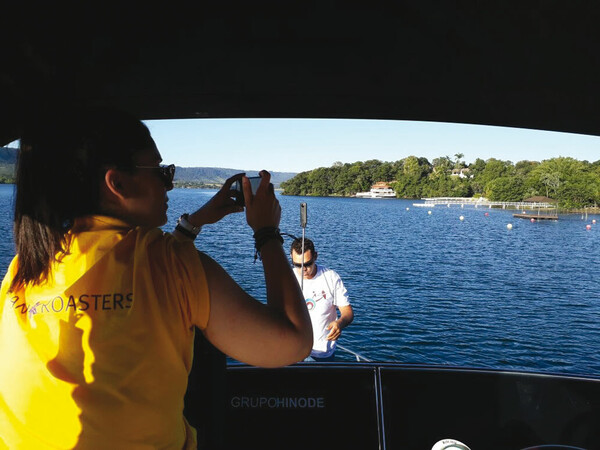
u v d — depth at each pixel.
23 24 1.51
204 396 1.16
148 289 0.71
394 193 164.12
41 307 0.72
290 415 2.02
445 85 2.14
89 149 0.75
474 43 1.87
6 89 1.54
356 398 2.03
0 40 1.48
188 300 0.73
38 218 0.74
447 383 2.03
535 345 13.09
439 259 29.55
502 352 12.52
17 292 0.77
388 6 1.77
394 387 2.04
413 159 170.00
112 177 0.75
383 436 2.00
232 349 0.76
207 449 1.17
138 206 0.79
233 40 1.92
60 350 0.69
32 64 1.58
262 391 2.02
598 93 2.01
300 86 2.19
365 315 15.30
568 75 1.94
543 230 58.56
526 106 2.25
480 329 14.28
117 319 0.69
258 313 0.75
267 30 1.89
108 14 1.67
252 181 0.96
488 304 17.62
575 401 1.97
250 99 2.31
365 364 2.06
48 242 0.74
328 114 2.55
